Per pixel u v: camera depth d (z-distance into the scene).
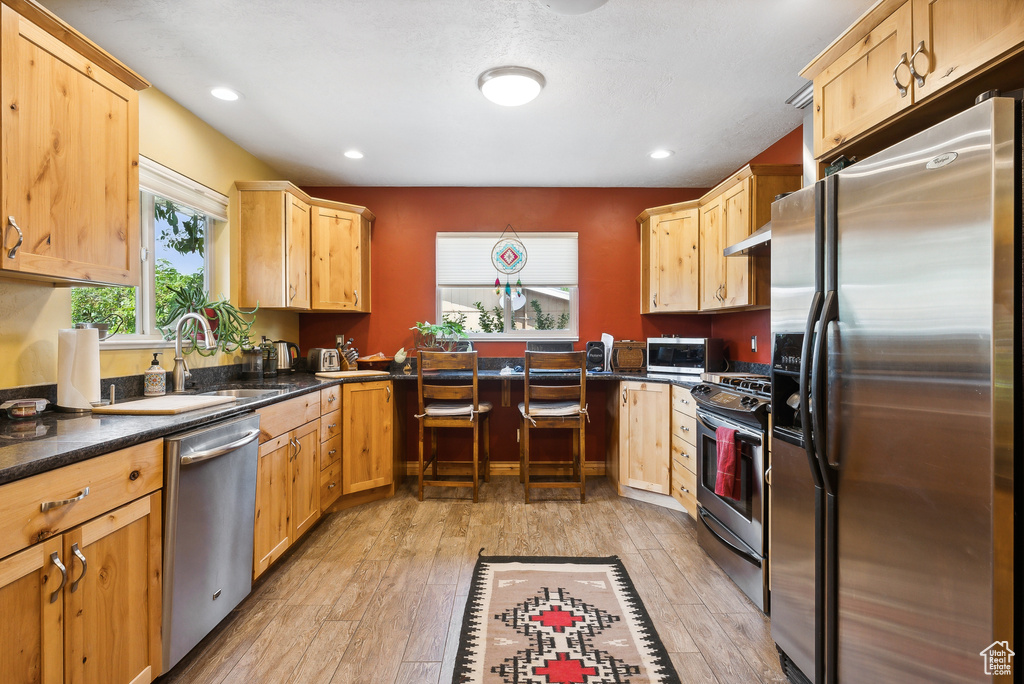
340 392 3.05
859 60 1.54
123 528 1.31
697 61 2.18
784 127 2.87
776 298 1.62
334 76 2.30
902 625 1.11
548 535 2.70
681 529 2.79
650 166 3.53
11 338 1.67
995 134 0.89
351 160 3.40
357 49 2.09
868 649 1.21
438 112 2.68
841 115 1.63
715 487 2.24
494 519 2.94
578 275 4.02
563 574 2.24
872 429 1.18
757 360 3.15
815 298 1.34
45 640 1.09
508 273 3.99
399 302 3.98
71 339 1.74
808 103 1.97
